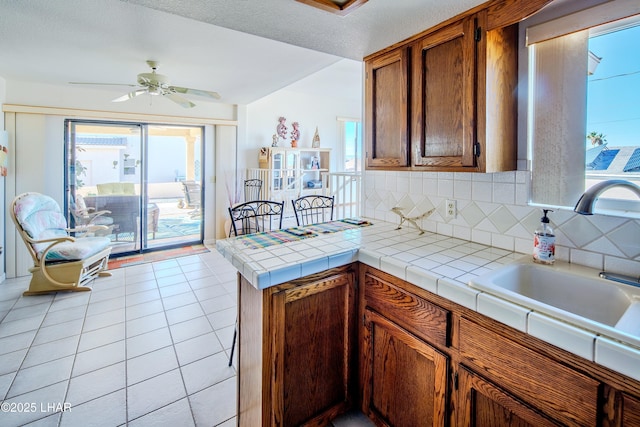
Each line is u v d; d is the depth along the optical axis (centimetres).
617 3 116
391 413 144
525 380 95
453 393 117
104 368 210
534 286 133
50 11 216
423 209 198
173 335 252
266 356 131
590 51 131
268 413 134
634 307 102
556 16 136
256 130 570
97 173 445
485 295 104
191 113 496
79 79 376
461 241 172
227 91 441
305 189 565
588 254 130
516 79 151
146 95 454
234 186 545
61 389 191
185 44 274
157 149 499
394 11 144
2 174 356
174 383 198
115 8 213
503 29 141
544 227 137
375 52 193
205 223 534
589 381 82
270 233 191
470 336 110
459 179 176
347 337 158
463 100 144
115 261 443
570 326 85
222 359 222
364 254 153
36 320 273
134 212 477
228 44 274
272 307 130
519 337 96
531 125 148
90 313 287
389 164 184
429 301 124
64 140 414
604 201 130
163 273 396
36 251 323
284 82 395
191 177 532
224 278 380
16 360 217
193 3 143
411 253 150
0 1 204
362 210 245
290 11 148
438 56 156
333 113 661
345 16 150
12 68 335
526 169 149
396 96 179
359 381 162
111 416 171
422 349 127
